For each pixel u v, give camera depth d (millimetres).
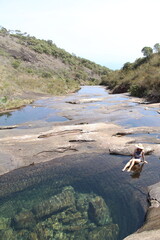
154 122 12445
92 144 9555
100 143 9562
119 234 4848
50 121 14453
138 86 23266
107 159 8320
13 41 62281
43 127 12180
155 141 9586
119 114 14820
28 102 22500
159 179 6695
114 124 12352
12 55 50812
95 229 5059
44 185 6926
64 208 5840
